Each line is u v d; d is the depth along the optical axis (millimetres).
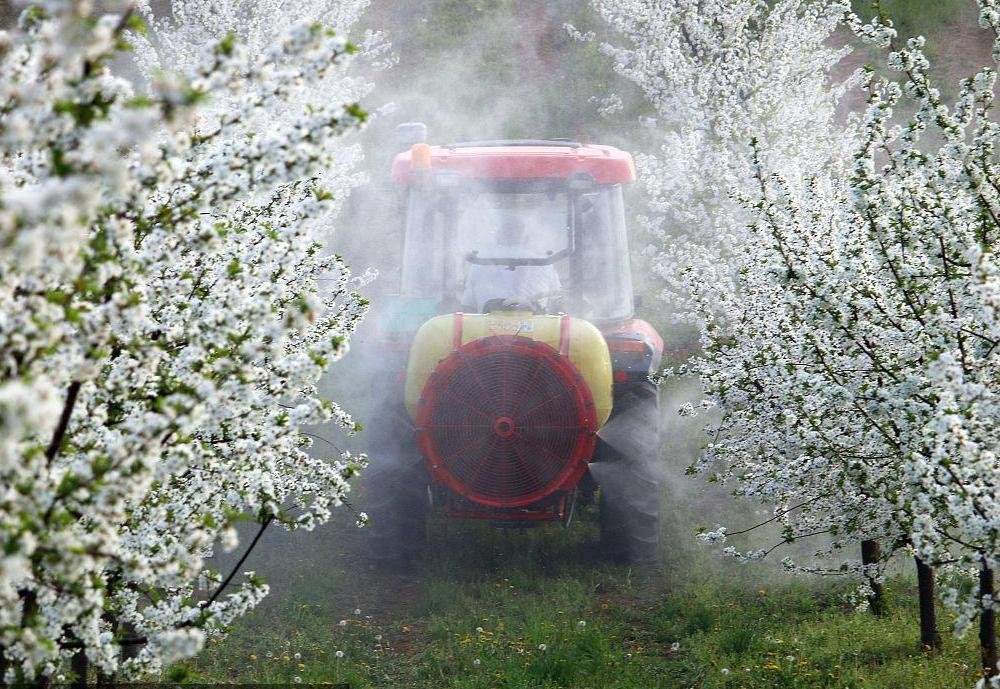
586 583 23672
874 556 20016
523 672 18422
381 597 23312
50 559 8328
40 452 8164
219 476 12172
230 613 11453
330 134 9727
